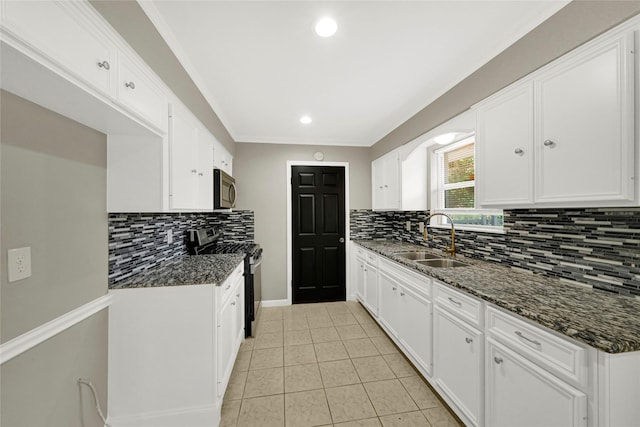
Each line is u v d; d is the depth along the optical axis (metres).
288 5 1.25
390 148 3.13
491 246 2.01
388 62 1.74
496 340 1.22
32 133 0.98
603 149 1.01
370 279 2.99
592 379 0.85
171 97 1.47
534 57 1.35
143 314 1.43
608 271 1.25
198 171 1.88
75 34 0.83
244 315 2.53
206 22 1.35
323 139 3.52
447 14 1.31
